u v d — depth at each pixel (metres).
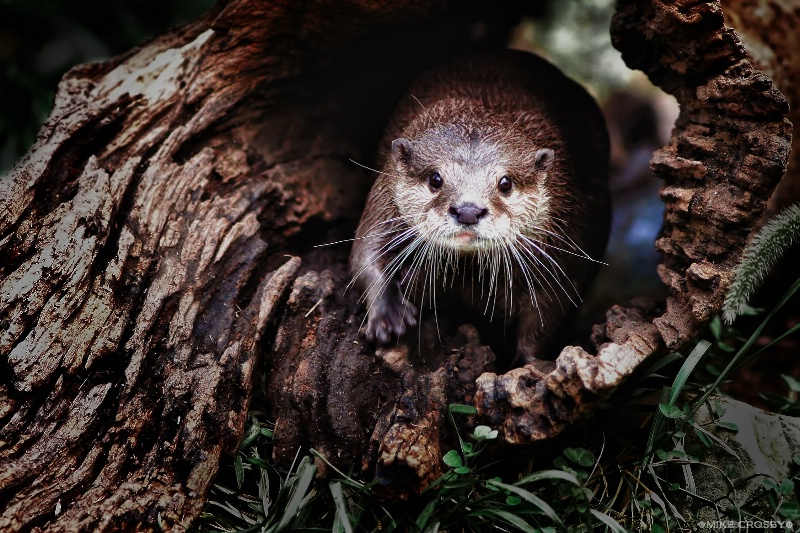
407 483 3.31
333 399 3.73
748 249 3.32
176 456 3.48
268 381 3.98
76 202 3.80
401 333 3.96
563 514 3.47
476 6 5.63
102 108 4.19
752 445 3.80
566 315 4.50
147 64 4.54
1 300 3.45
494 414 3.53
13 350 3.35
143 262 3.79
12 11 6.45
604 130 5.49
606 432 3.74
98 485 3.30
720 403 3.90
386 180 4.43
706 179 3.77
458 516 3.38
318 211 4.84
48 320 3.45
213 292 3.93
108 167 4.07
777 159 3.49
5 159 6.12
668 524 3.51
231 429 3.60
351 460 3.66
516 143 4.24
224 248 4.02
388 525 3.42
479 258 4.05
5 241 3.66
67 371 3.41
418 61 5.60
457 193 3.93
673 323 3.60
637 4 4.09
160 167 4.16
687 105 4.04
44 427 3.31
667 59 4.05
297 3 4.52
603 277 6.11
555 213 4.41
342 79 5.24
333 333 3.97
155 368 3.61
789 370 5.09
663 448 3.74
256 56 4.66
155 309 3.68
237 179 4.52
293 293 4.04
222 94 4.56
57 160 4.02
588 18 7.05
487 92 4.79
